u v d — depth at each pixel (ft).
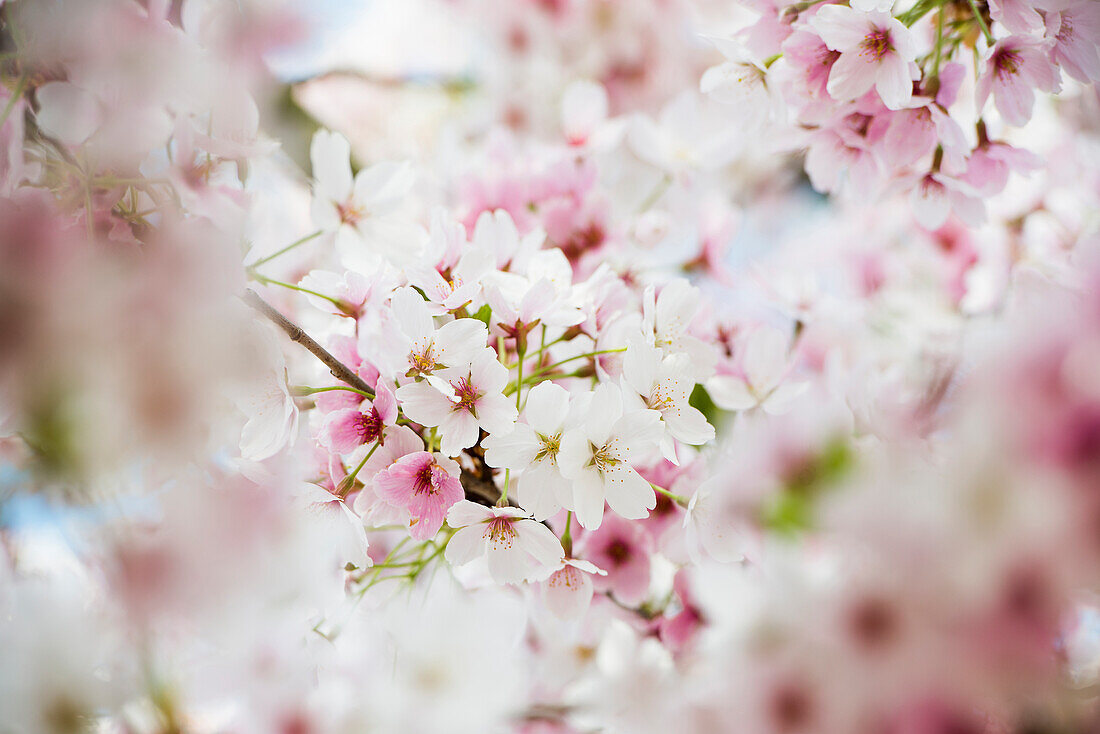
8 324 1.83
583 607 2.13
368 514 2.08
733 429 2.23
